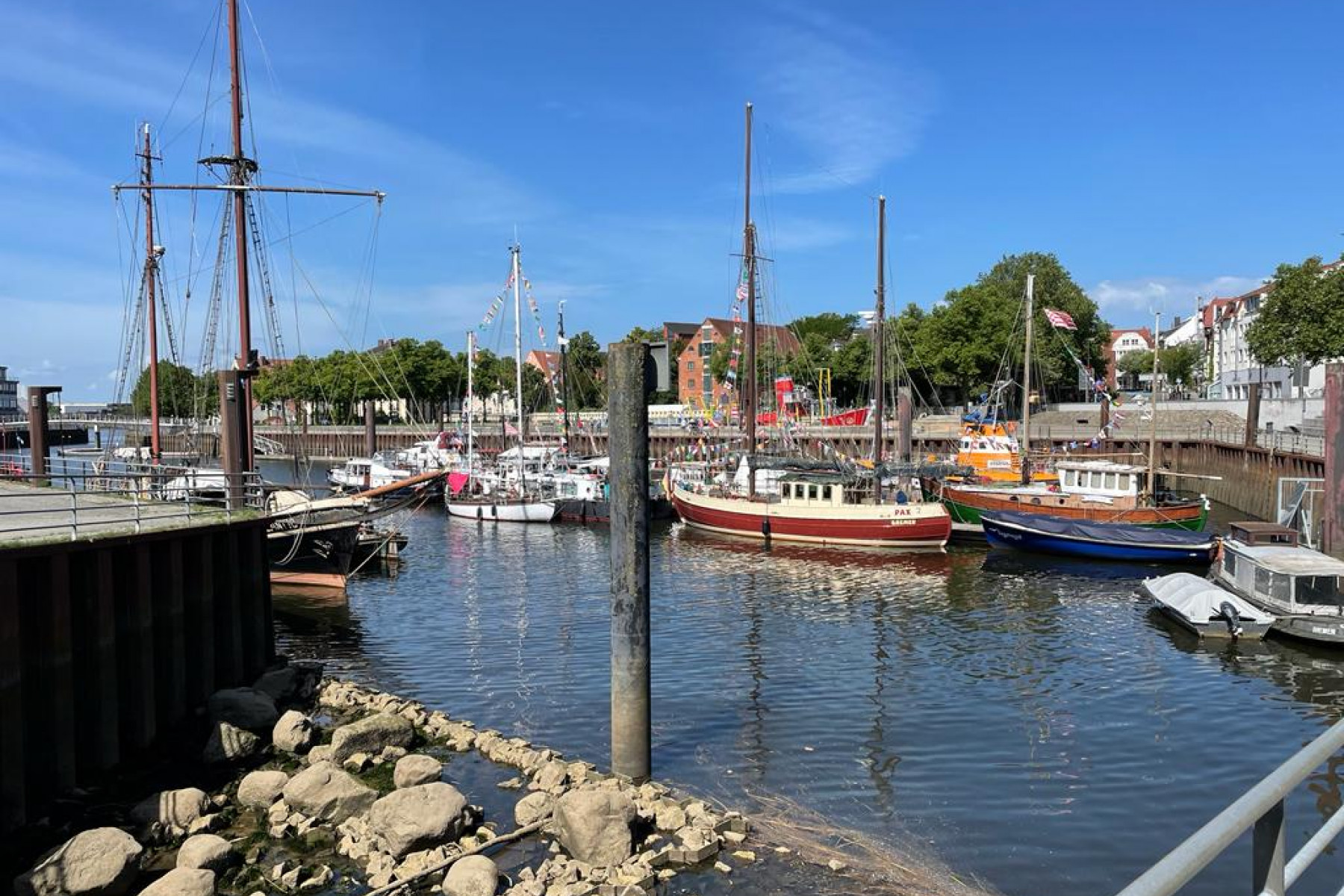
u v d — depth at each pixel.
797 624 29.53
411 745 18.12
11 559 14.47
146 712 17.91
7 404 152.00
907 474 51.50
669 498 59.38
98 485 40.53
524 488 62.44
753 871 13.16
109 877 12.20
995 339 96.69
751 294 53.94
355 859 13.50
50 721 15.52
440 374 123.88
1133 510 44.06
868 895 12.58
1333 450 29.44
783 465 52.41
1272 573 27.09
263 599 23.78
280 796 15.26
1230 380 103.38
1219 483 62.59
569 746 18.58
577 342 137.38
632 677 16.33
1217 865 13.20
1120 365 158.88
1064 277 110.50
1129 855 13.92
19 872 13.06
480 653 26.33
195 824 14.39
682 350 136.62
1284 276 75.75
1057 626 28.70
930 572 39.59
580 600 34.16
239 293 36.53
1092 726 19.50
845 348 112.88
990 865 13.58
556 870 12.85
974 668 23.98
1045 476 54.62
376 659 25.95
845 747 18.30
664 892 12.58
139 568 17.86
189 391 70.62
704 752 18.09
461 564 43.66
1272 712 20.30
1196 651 25.36
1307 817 14.70
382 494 42.56
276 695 21.22
